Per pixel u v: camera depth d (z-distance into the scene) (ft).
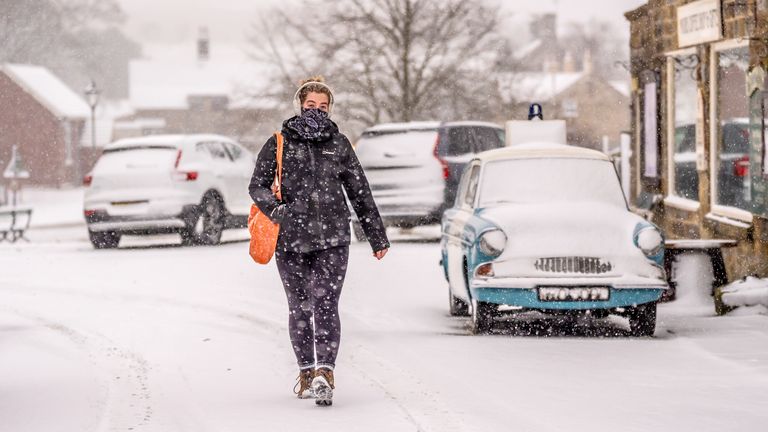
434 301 97.45
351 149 56.70
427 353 68.74
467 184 91.09
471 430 47.83
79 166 624.59
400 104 299.79
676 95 135.03
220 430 48.83
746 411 51.26
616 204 84.23
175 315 88.48
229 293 102.22
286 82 309.83
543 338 75.77
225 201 162.20
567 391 56.29
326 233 55.36
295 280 55.88
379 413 51.62
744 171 106.73
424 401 54.29
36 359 69.41
